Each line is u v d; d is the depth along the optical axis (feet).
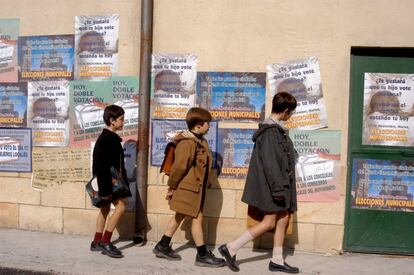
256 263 18.31
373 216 19.71
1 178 22.17
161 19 20.51
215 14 20.15
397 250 19.66
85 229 21.39
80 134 21.34
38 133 21.75
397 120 19.52
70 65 21.36
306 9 19.63
